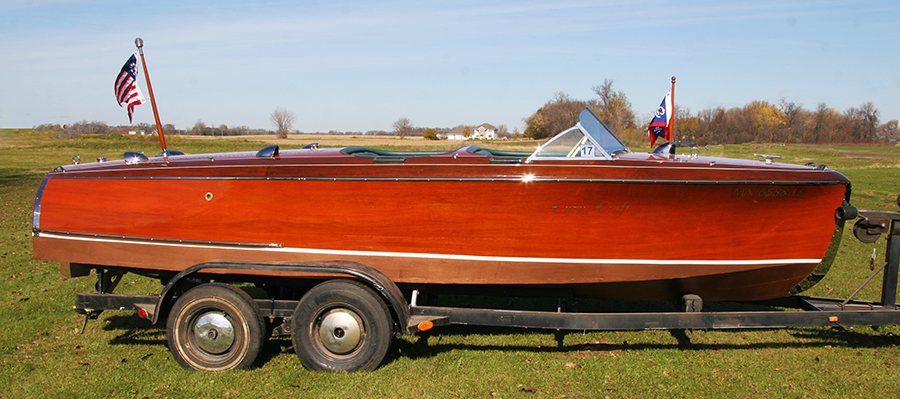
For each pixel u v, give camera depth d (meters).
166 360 4.07
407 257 3.92
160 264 4.18
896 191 15.58
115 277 4.62
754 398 3.50
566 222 3.76
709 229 3.79
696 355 4.21
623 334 4.69
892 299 4.06
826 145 63.41
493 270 3.90
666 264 3.87
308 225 3.96
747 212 3.75
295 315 3.71
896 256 4.00
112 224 4.17
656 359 4.13
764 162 4.05
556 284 3.94
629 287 4.01
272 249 4.02
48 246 4.27
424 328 3.72
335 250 3.97
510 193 3.71
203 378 3.71
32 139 54.53
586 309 5.38
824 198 3.74
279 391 3.54
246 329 3.75
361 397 3.46
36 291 5.95
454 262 3.90
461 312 3.84
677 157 4.27
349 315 3.68
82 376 3.80
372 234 3.91
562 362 4.07
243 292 3.78
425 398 3.46
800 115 71.44
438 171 3.75
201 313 3.82
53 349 4.31
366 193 3.85
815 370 3.92
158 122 5.37
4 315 5.10
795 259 3.90
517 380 3.75
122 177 4.12
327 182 3.86
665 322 3.77
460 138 85.50
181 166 4.12
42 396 3.50
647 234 3.79
